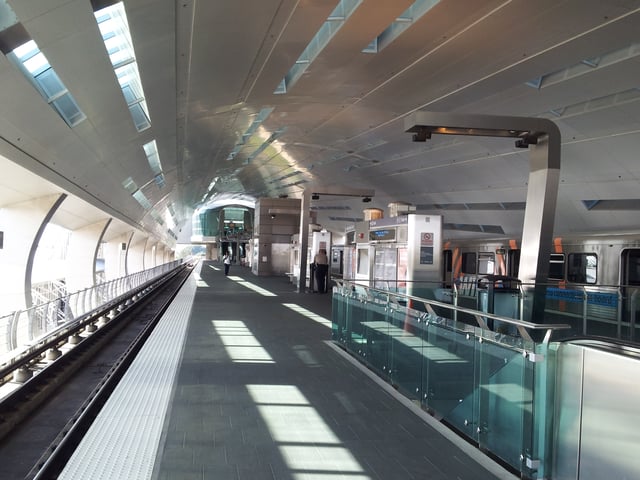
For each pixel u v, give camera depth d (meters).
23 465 5.67
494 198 23.05
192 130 17.27
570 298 9.90
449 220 29.20
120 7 8.27
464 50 10.65
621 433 3.35
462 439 4.86
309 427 5.13
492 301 9.87
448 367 5.32
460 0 8.49
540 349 4.04
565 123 14.58
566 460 3.84
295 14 8.94
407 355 6.34
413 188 27.33
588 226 20.06
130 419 5.27
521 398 4.13
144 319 19.06
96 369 10.88
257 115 18.16
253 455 4.40
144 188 24.56
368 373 7.46
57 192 13.53
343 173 30.95
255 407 5.76
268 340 10.19
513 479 4.01
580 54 10.39
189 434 4.87
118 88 10.44
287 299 19.17
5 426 6.68
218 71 11.62
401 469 4.17
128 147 14.96
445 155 21.00
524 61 10.88
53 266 27.53
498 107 14.28
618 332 10.17
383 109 16.05
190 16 8.34
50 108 9.02
